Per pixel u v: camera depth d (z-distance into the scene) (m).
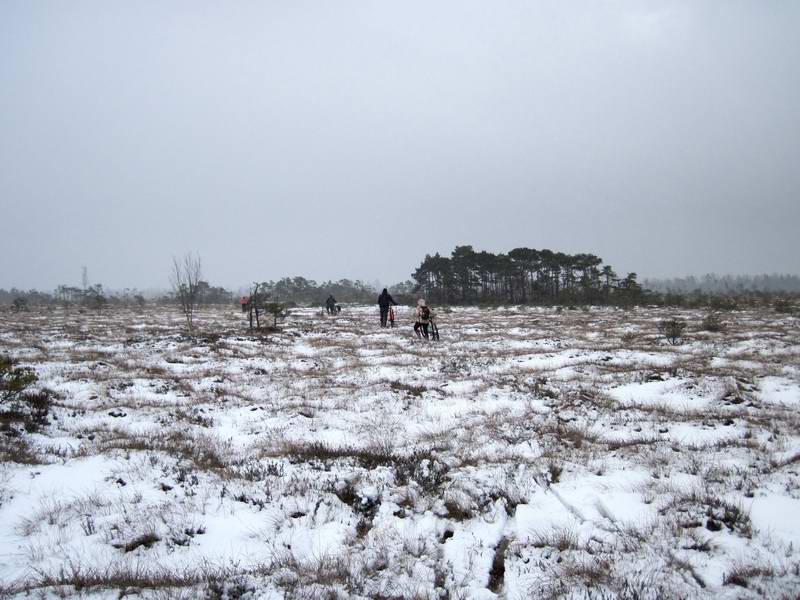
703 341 20.45
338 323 32.19
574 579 4.73
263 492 6.68
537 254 61.19
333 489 6.73
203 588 4.49
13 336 23.48
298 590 4.54
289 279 85.62
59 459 7.43
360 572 4.95
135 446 8.13
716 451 7.85
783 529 5.30
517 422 9.76
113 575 4.67
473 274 65.75
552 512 6.20
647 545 5.20
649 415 10.23
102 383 12.86
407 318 36.56
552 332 26.44
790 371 13.84
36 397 10.41
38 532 5.45
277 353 19.56
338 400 12.02
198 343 20.61
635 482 6.77
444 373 15.02
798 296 63.16
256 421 10.34
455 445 8.55
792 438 8.44
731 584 4.45
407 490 6.64
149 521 5.71
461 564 5.14
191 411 10.86
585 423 9.84
